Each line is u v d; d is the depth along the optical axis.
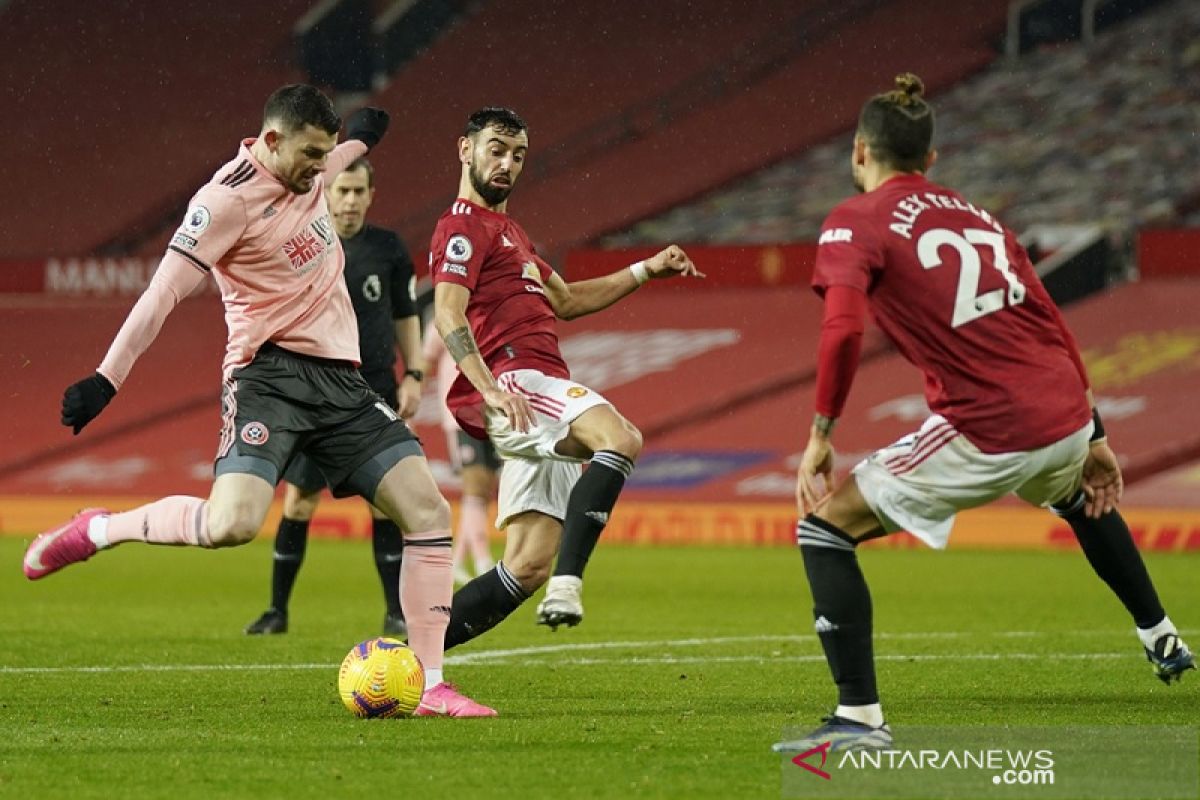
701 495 74.62
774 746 17.58
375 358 32.16
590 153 101.94
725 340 86.69
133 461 85.94
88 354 94.94
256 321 20.70
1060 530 65.31
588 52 104.94
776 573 52.50
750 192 98.75
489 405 21.48
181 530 20.41
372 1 105.00
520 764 16.95
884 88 101.44
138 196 104.50
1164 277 84.00
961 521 66.62
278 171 20.48
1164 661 21.75
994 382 17.20
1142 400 74.62
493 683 24.88
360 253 32.03
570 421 21.95
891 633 33.53
